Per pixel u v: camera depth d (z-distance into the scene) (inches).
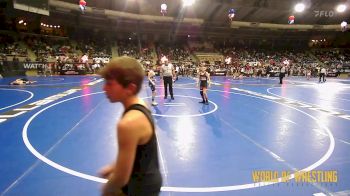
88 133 258.8
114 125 291.0
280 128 290.4
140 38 1638.8
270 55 1744.6
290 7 1493.6
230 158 199.6
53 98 478.3
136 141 59.3
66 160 190.5
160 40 1691.7
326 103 474.6
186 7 1391.5
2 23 1165.1
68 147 217.9
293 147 227.0
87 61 1185.4
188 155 204.2
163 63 494.6
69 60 1164.5
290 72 1503.4
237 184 158.6
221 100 488.1
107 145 223.9
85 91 583.5
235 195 146.3
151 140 64.7
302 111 393.4
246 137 254.4
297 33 1849.2
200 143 233.9
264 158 200.5
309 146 230.1
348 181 163.5
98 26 1462.8
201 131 273.4
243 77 1272.1
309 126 301.3
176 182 159.8
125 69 63.1
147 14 1432.1
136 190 65.1
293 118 343.3
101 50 1425.9
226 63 1370.6
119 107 396.5
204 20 1552.7
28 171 171.6
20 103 423.2
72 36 1446.9
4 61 966.4
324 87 788.6
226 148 221.9
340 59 1705.2
